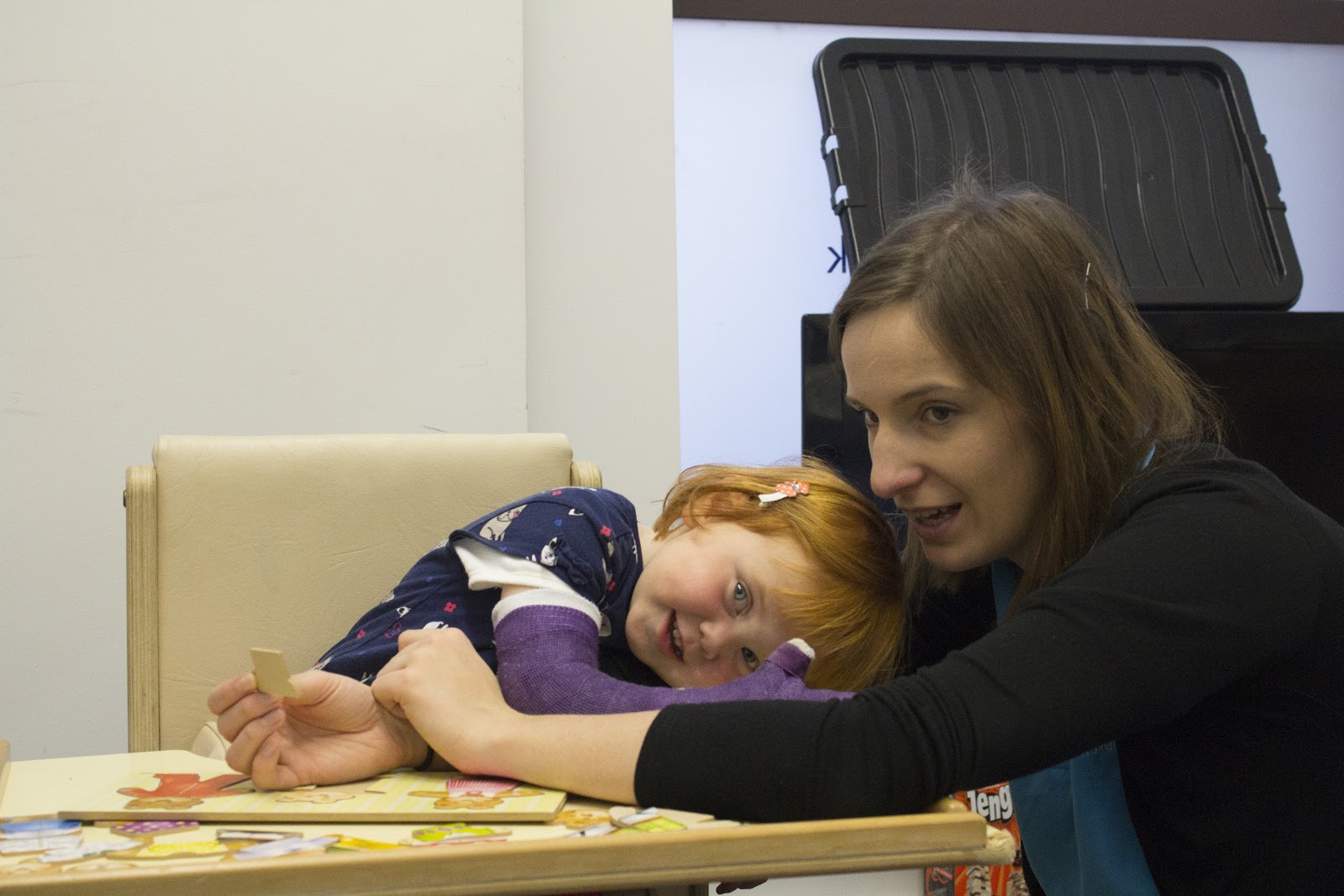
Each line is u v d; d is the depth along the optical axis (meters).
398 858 0.44
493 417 1.60
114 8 1.50
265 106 1.54
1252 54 2.02
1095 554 0.61
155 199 1.51
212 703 0.61
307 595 0.98
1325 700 0.65
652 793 0.53
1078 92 1.54
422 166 1.59
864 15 1.92
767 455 1.93
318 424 1.55
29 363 1.48
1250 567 0.60
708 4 1.87
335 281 1.56
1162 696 0.57
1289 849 0.67
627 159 1.71
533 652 0.72
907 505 0.74
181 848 0.47
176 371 1.51
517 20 1.62
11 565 1.47
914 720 0.54
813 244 1.94
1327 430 1.19
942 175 1.47
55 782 0.64
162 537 0.95
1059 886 0.84
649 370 1.71
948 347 0.68
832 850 0.48
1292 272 1.47
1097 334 0.72
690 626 0.84
